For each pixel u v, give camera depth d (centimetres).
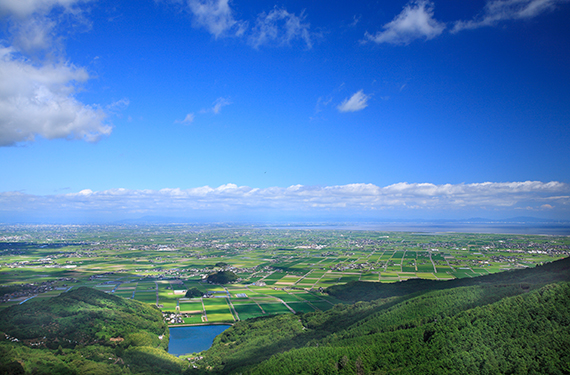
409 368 14000
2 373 13388
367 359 14900
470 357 13712
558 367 12300
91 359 16412
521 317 15012
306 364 15050
